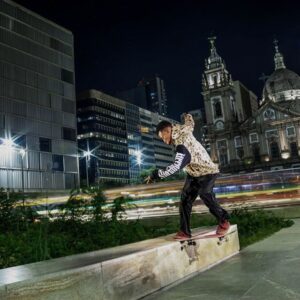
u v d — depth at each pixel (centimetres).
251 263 585
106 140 11900
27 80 6419
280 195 2270
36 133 6397
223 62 10094
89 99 11669
